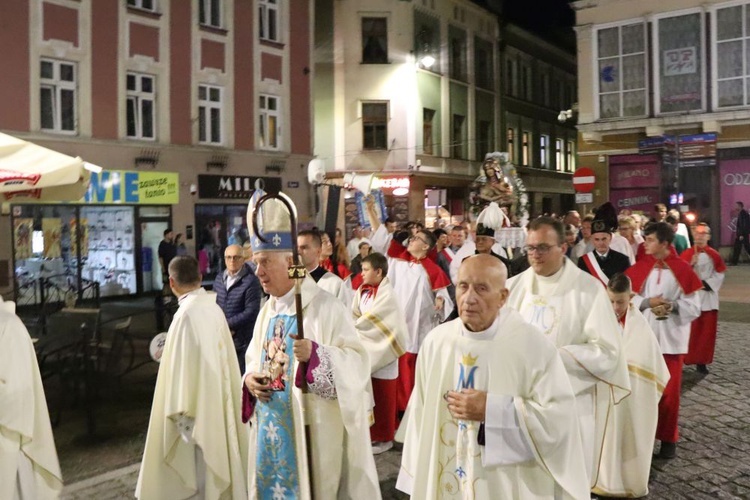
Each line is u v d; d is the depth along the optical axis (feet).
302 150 79.15
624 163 78.69
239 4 72.02
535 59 126.00
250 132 73.41
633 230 32.83
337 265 28.89
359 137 92.07
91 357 23.25
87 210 59.11
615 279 16.48
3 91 54.39
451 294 25.07
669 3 73.82
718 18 71.82
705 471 17.84
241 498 13.71
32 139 55.88
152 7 65.00
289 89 77.56
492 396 9.13
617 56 77.30
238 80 72.13
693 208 75.31
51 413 23.49
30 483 12.37
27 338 12.30
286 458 11.80
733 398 24.58
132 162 62.69
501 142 114.52
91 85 59.77
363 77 91.81
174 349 13.42
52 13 57.16
